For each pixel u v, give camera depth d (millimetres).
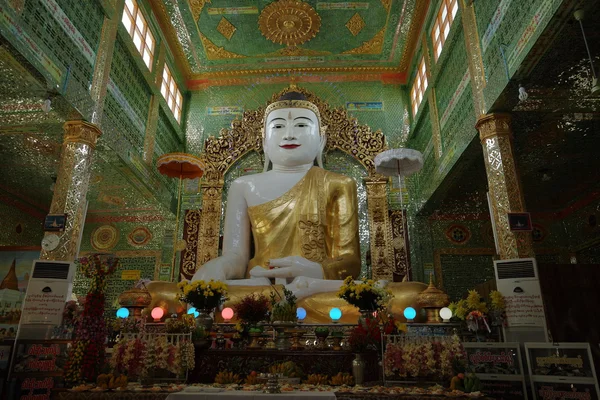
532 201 9750
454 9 7754
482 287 6711
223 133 10531
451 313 5457
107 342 5180
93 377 4066
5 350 4629
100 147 7031
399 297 6465
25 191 8977
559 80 5492
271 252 7941
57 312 5344
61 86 5688
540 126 6492
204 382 4414
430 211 9820
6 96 5730
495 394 4488
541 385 4332
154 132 8961
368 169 10148
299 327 5129
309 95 10570
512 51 5453
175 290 6707
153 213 10055
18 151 7359
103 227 10164
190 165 8742
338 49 10633
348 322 6398
